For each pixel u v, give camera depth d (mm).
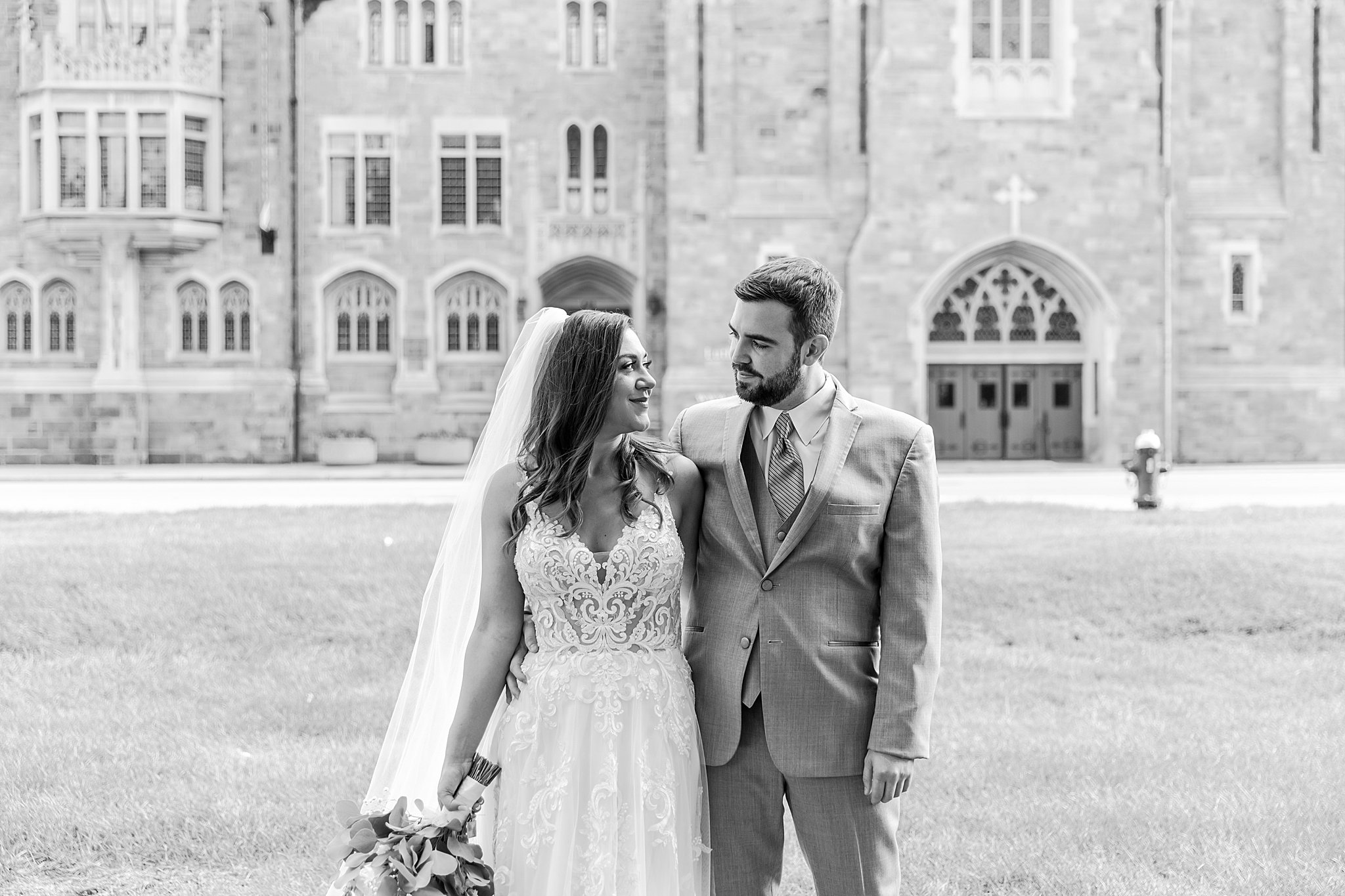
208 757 7066
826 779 3725
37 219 31016
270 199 31469
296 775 6727
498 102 32250
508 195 32312
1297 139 31047
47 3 31641
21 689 8578
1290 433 30828
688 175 30547
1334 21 31016
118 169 30969
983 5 30406
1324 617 10609
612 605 3758
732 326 3713
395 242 32188
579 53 32406
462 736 3820
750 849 3850
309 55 32031
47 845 5785
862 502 3732
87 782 6574
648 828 3676
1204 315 30891
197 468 29953
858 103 30531
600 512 3807
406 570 11953
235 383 31672
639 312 32281
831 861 3752
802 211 30578
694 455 3973
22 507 18859
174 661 9391
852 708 3734
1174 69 30312
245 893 5305
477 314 32656
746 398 3713
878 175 30172
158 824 6023
